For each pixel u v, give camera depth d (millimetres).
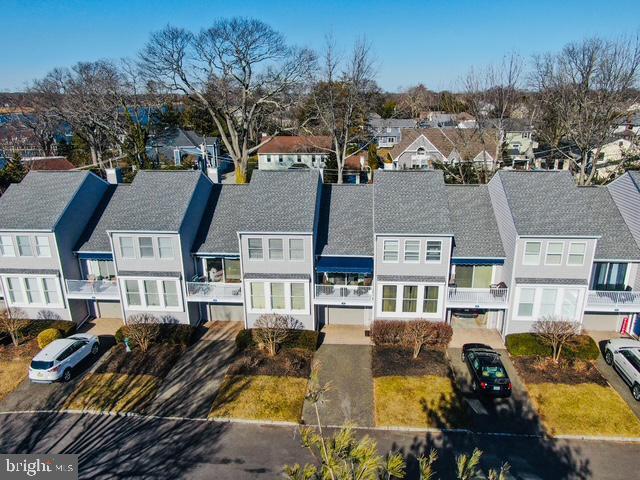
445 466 19031
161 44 56531
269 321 27656
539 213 27359
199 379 25438
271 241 28031
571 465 18969
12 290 31000
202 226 31734
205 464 19406
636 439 20422
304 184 30969
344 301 28641
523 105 76188
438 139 72625
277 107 64188
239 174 63406
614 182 30906
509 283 27609
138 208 29938
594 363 26125
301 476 8188
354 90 54188
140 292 29703
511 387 23719
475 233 29609
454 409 22484
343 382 24812
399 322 27984
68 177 32594
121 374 25938
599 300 27094
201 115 94125
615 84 48000
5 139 82250
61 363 25156
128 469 19219
